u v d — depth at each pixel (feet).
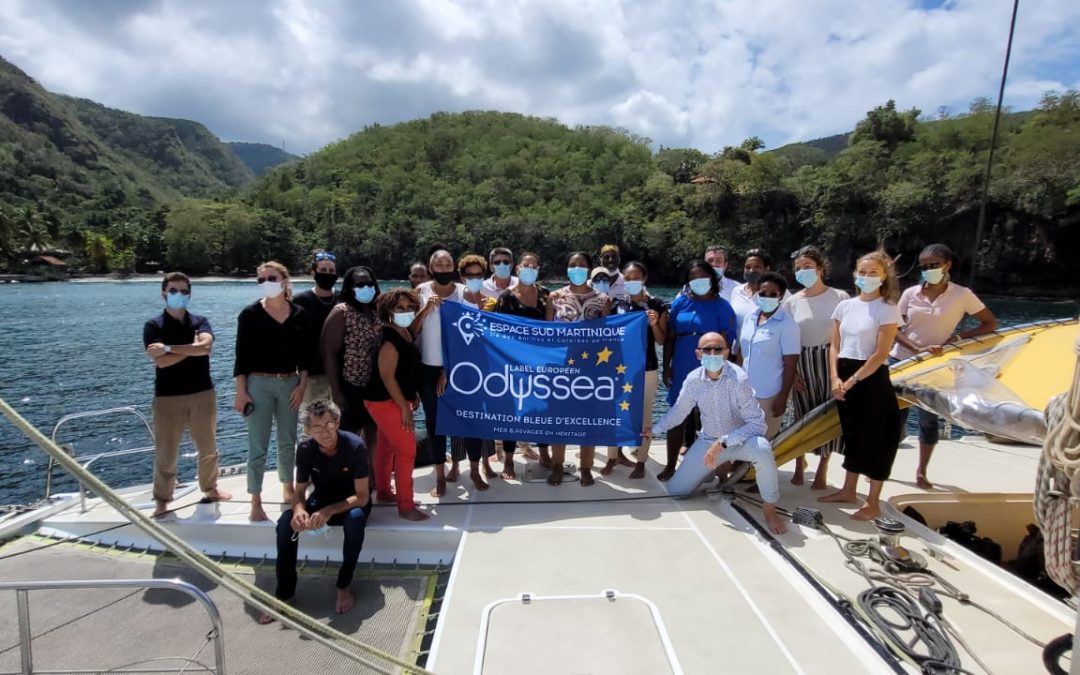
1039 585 12.97
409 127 583.17
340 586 11.79
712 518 14.34
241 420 46.19
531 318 16.87
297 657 10.34
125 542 14.49
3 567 13.44
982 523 15.38
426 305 15.79
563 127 546.26
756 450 13.62
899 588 11.07
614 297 18.81
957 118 235.20
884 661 8.81
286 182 474.08
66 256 311.27
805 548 12.76
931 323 16.21
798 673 8.75
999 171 177.68
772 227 238.68
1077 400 6.81
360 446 12.36
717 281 16.52
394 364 13.69
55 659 10.30
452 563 12.44
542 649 9.30
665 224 260.21
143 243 334.85
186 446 37.14
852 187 204.03
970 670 8.80
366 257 325.42
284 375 14.42
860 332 13.84
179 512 14.98
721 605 10.55
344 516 12.22
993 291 182.50
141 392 59.82
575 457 19.85
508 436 15.96
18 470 38.75
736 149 276.62
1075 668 7.24
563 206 337.31
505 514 14.56
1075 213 164.25
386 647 10.66
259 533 14.06
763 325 15.53
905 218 189.37
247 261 341.62
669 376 17.46
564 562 12.12
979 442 21.71
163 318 14.42
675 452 17.04
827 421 15.25
